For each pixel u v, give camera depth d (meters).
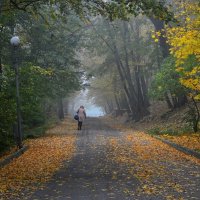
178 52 16.30
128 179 11.69
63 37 35.28
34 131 28.09
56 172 13.40
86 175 12.65
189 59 17.88
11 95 21.33
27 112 24.05
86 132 32.09
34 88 24.42
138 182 11.19
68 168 14.21
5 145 19.58
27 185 11.33
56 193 10.16
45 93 32.50
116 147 20.25
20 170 14.12
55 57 34.62
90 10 15.58
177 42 16.16
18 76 21.72
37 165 15.20
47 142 24.02
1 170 14.30
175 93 23.66
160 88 23.89
